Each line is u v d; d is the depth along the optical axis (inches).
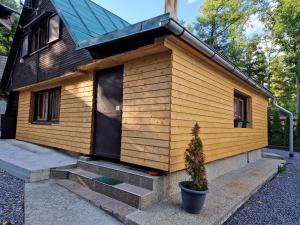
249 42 778.2
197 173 123.1
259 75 761.0
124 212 116.6
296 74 673.6
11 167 182.5
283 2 666.2
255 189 175.8
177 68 146.6
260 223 124.0
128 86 165.2
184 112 152.3
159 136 142.0
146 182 134.7
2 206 123.5
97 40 161.5
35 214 114.4
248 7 764.0
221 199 144.6
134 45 157.9
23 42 320.8
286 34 689.0
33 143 286.5
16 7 721.0
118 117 176.6
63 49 239.1
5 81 370.9
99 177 157.5
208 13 845.8
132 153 156.3
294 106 787.4
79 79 213.9
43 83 253.4
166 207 126.1
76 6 263.9
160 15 121.3
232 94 233.8
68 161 195.5
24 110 317.1
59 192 147.2
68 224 107.0
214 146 194.2
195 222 109.3
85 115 202.4
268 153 382.9
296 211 142.5
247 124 287.3
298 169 277.9
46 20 274.4
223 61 177.9
